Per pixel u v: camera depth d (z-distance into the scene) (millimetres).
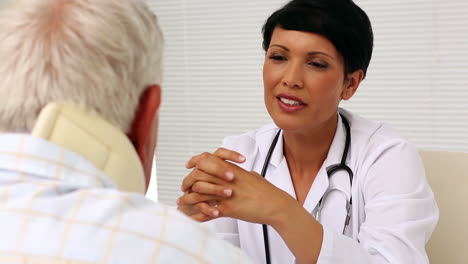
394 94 2514
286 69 1219
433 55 2432
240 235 1425
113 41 605
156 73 671
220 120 2783
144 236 565
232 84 2729
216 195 1141
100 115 614
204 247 593
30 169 574
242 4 2641
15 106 596
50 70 593
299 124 1246
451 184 1458
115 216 568
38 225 550
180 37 2771
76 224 555
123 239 556
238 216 1137
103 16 606
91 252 543
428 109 2482
